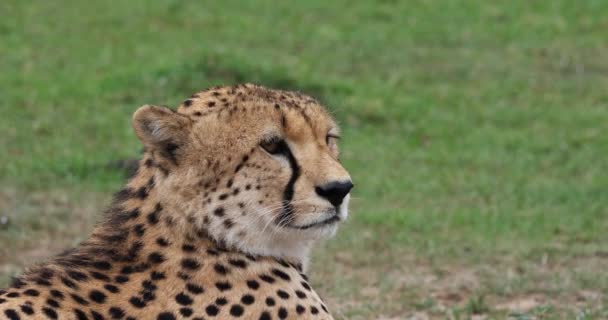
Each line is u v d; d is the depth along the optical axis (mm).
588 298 11898
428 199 17031
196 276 7016
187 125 7234
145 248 7090
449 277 12961
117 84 22594
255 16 29734
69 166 17938
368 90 23453
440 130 21375
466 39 28781
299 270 7711
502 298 12055
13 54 24969
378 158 19312
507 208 16297
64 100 21719
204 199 7156
